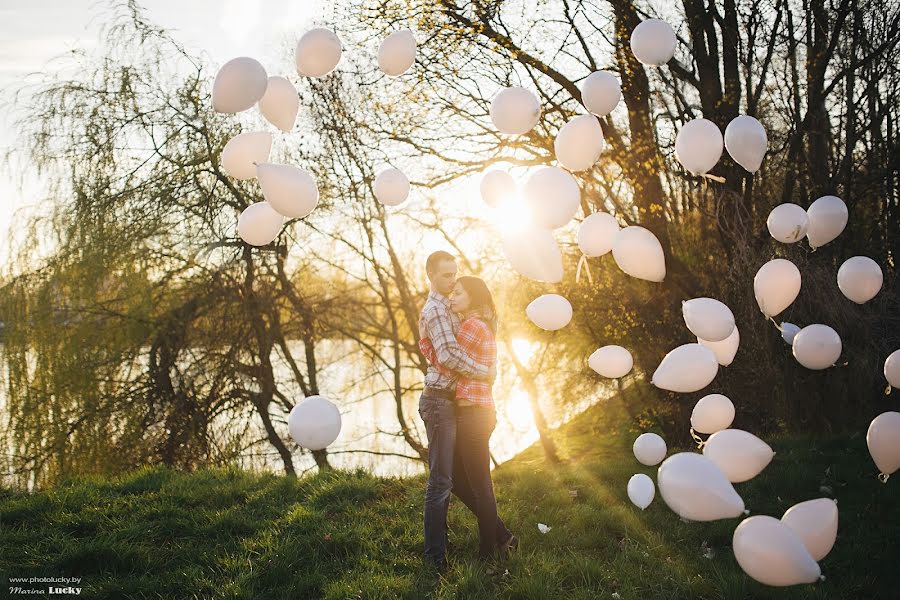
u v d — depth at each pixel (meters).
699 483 2.48
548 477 5.27
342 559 3.55
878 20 7.29
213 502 4.36
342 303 12.38
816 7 7.36
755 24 7.56
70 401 9.87
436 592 3.13
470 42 7.92
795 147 7.42
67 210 9.87
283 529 3.84
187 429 10.28
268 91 3.14
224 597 3.02
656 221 7.55
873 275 3.58
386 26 8.05
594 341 9.33
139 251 10.06
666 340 8.05
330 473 5.00
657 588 3.22
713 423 3.36
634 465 5.71
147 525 3.82
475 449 3.44
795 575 2.32
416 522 3.98
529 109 3.33
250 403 11.03
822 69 7.31
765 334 6.68
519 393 12.42
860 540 3.78
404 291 12.33
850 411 6.87
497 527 3.62
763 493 4.75
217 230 10.66
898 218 7.55
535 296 10.41
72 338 9.91
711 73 7.68
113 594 3.09
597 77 3.29
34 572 3.21
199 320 10.77
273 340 11.18
